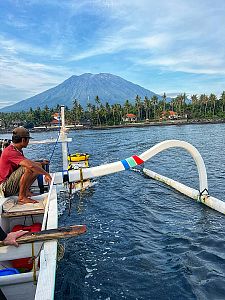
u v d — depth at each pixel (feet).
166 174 63.77
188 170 67.31
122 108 499.51
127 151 120.06
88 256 26.27
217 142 139.64
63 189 37.50
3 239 14.11
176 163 78.59
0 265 15.67
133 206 41.19
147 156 32.40
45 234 14.05
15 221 19.89
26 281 13.07
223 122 396.57
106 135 244.01
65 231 14.19
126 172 68.03
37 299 9.81
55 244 13.75
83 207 41.60
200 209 37.52
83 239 30.01
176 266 23.81
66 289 21.33
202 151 104.63
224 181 53.16
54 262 12.20
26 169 20.30
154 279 22.09
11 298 13.14
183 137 183.11
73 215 38.22
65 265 24.82
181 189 46.44
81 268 24.18
